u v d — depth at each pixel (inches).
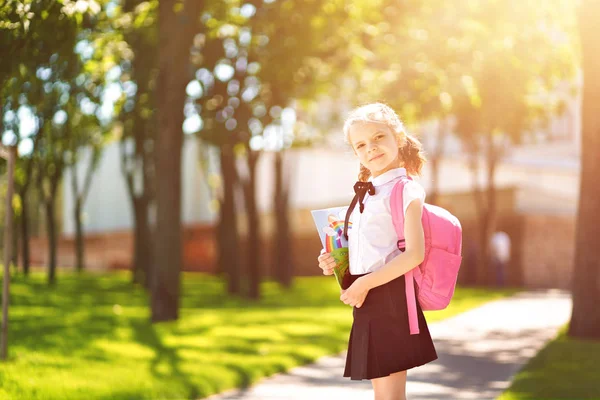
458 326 554.3
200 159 1080.8
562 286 1222.9
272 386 308.3
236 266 916.0
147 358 358.9
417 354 142.9
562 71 621.3
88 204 1900.8
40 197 983.6
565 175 1235.9
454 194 1322.6
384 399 145.0
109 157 1843.0
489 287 1162.0
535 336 490.9
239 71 682.2
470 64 581.9
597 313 468.1
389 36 627.2
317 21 597.3
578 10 474.0
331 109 979.9
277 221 1094.4
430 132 1309.1
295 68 618.2
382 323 143.6
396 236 145.3
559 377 319.3
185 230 1777.8
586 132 473.4
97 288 973.2
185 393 276.8
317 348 422.6
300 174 1582.2
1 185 728.3
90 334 452.4
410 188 143.9
